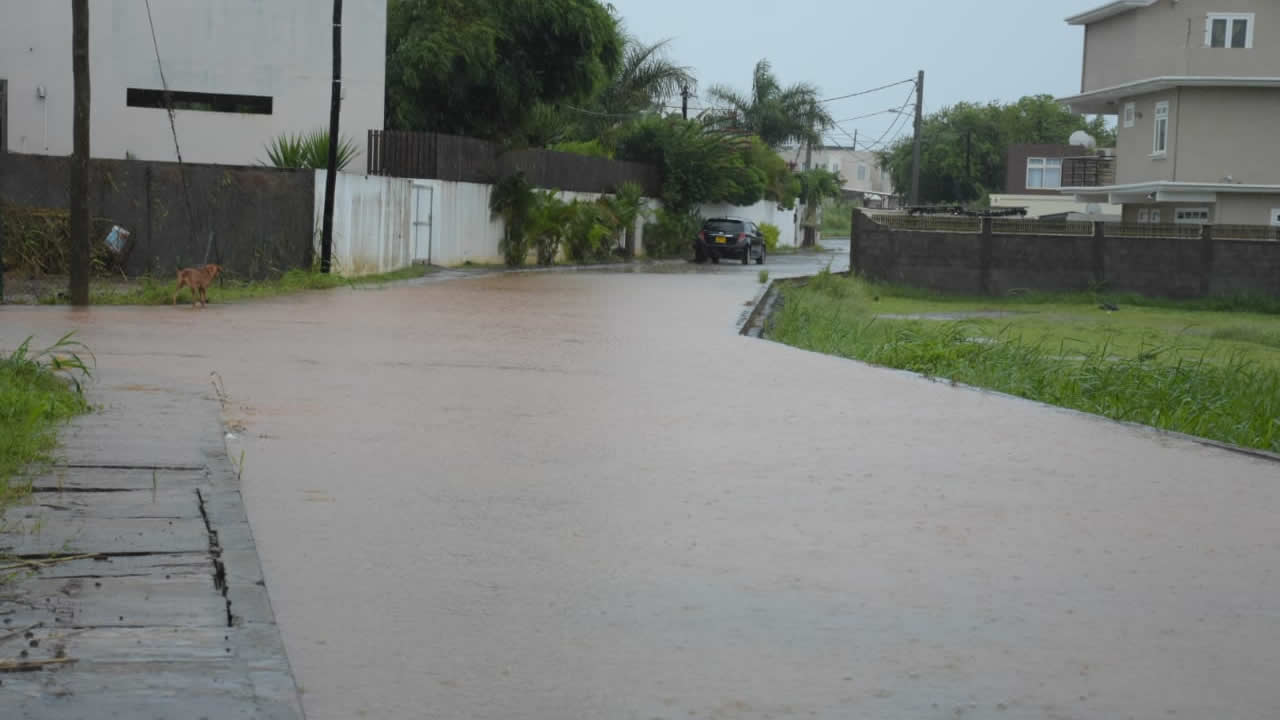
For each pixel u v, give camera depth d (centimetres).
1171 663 477
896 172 9919
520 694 429
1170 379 1440
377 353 1380
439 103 3838
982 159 9469
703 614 523
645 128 5109
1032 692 443
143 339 1412
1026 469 864
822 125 7575
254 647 452
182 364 1209
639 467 820
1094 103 4775
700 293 2667
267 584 542
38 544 561
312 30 3222
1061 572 600
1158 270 3525
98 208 2331
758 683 445
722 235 4622
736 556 613
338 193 2592
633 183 4588
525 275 3200
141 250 2361
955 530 678
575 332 1727
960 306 3253
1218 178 4191
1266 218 4203
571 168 4162
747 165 5775
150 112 3209
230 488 693
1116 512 736
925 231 3562
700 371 1357
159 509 632
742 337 1752
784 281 3334
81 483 679
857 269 3612
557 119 4397
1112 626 520
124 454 756
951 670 463
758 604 538
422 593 538
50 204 2342
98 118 3194
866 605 540
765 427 1002
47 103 3169
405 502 697
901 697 435
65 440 789
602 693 432
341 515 664
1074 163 4994
